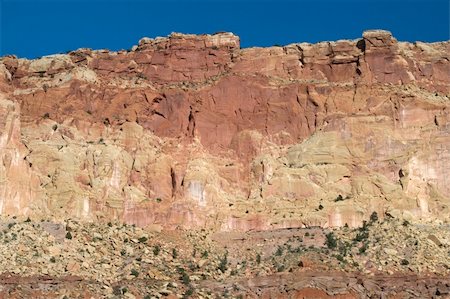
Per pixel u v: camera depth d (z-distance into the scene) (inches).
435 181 5310.0
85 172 5251.0
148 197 5246.1
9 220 4916.3
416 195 5255.9
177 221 5128.0
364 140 5403.5
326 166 5344.5
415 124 5438.0
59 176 5182.1
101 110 5551.2
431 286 4616.1
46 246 4685.0
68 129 5433.1
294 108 5561.0
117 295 4468.5
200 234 5068.9
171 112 5531.5
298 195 5251.0
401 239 4877.0
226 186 5324.8
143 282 4606.3
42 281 4466.0
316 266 4670.3
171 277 4675.2
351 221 5118.1
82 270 4608.8
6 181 5019.7
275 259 4815.5
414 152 5354.3
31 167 5182.1
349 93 5561.0
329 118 5492.1
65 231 4854.8
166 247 4931.1
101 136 5452.8
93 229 4953.3
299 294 4549.7
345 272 4643.2
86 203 5132.9
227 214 5157.5
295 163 5393.7
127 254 4825.3
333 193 5260.8
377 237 4891.7
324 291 4547.2
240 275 4717.0
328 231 5024.6
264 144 5482.3
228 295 4557.1
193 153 5374.0
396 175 5319.9
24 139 5344.5
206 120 5506.9
